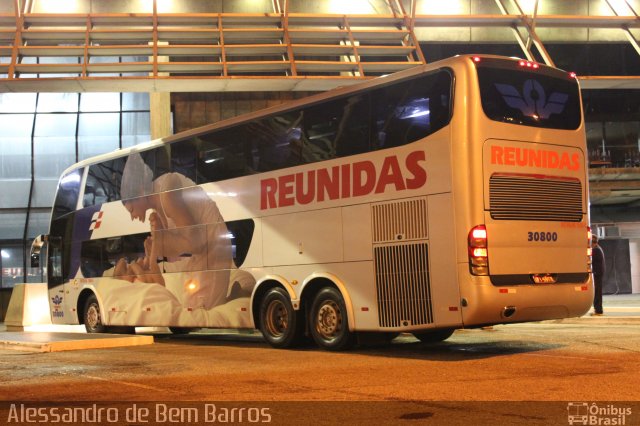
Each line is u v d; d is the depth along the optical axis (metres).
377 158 12.62
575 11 27.23
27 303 24.75
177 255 16.84
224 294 15.51
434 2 25.97
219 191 15.77
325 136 13.57
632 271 34.19
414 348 13.57
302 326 14.01
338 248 13.16
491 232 11.38
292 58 22.89
